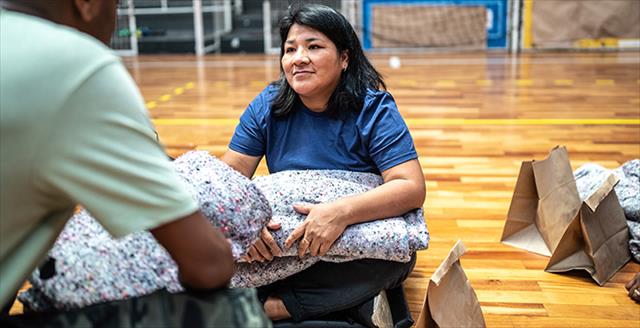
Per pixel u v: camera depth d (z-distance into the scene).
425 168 3.67
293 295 1.77
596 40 9.51
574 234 2.25
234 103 5.88
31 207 0.87
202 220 0.94
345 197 1.76
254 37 10.51
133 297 1.02
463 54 9.52
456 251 1.60
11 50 0.83
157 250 1.11
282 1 11.09
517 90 6.28
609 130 4.51
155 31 10.88
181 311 0.98
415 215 1.87
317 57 1.83
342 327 1.78
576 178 2.78
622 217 2.32
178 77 7.80
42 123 0.82
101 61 0.85
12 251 0.90
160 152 0.91
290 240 1.67
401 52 9.94
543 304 2.08
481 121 4.89
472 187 3.31
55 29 0.87
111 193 0.86
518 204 2.54
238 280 1.73
